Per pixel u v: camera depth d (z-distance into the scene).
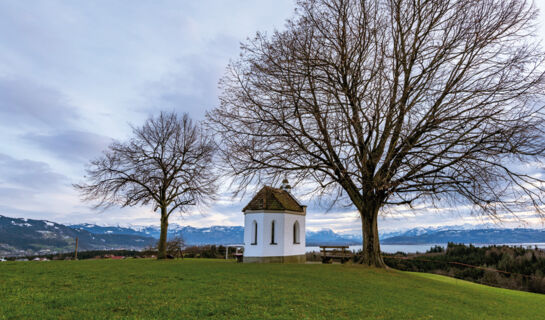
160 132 34.69
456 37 19.55
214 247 50.09
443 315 11.16
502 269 34.38
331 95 19.62
